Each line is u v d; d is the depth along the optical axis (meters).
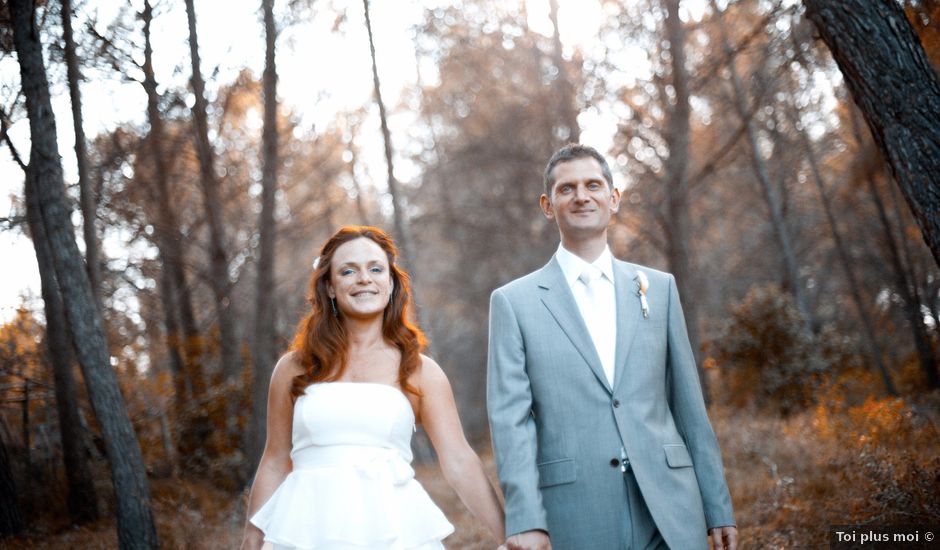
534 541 2.76
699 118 17.97
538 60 17.22
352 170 18.28
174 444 12.44
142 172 13.11
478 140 20.06
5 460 8.94
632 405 3.04
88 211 9.50
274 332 13.74
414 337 3.35
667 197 12.45
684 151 12.29
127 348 14.64
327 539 3.01
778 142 17.80
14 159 8.77
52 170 6.93
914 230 15.02
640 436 3.01
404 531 3.12
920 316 14.56
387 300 3.32
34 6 6.89
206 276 13.71
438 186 22.86
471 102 20.56
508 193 20.03
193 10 12.29
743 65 15.68
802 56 11.23
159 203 13.23
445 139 22.62
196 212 16.30
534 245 19.98
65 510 9.85
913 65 4.46
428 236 24.98
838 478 6.68
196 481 11.42
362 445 3.14
